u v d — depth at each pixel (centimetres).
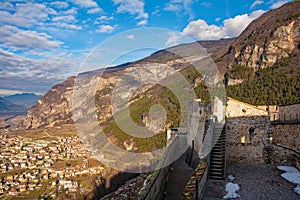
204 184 705
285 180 809
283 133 1052
